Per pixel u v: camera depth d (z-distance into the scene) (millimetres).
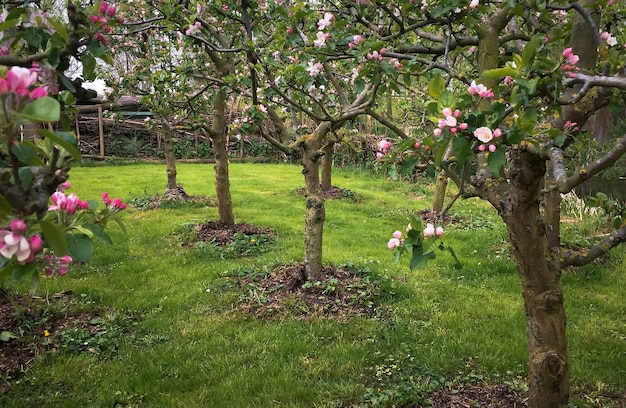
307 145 4141
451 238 6301
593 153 7234
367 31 3193
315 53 3211
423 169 1949
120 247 5652
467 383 2803
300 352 3215
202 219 7141
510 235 2166
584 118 2170
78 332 3395
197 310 3895
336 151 14055
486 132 1558
